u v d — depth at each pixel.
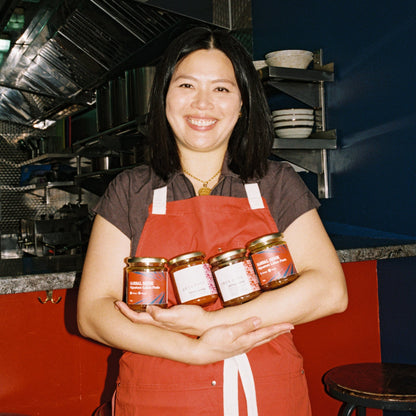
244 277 0.94
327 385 1.57
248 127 1.08
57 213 5.03
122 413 0.98
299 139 2.35
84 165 4.95
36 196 5.19
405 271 1.99
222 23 3.05
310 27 2.58
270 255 0.96
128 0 2.58
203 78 1.01
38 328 1.61
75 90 4.26
